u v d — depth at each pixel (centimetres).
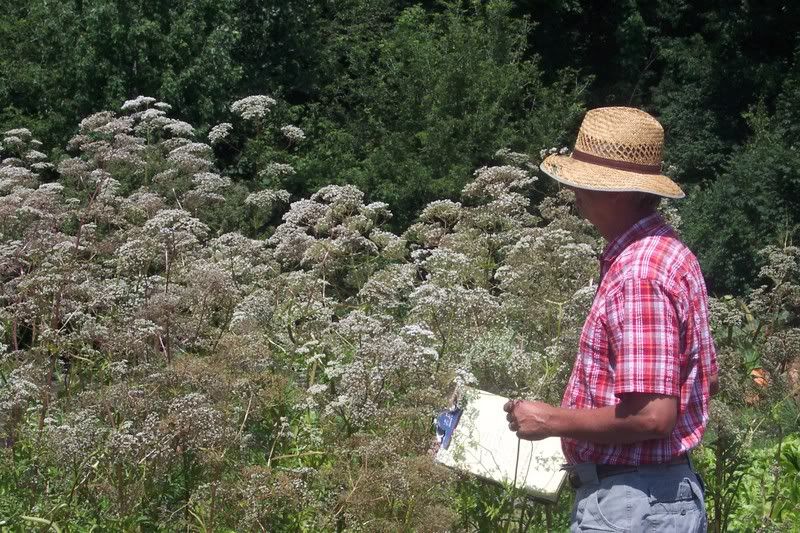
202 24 1817
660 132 340
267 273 676
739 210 1881
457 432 443
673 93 2538
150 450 420
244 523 409
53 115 1742
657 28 2670
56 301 580
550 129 2092
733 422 493
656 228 329
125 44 1750
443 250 649
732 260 1873
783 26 2542
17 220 767
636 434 307
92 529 425
